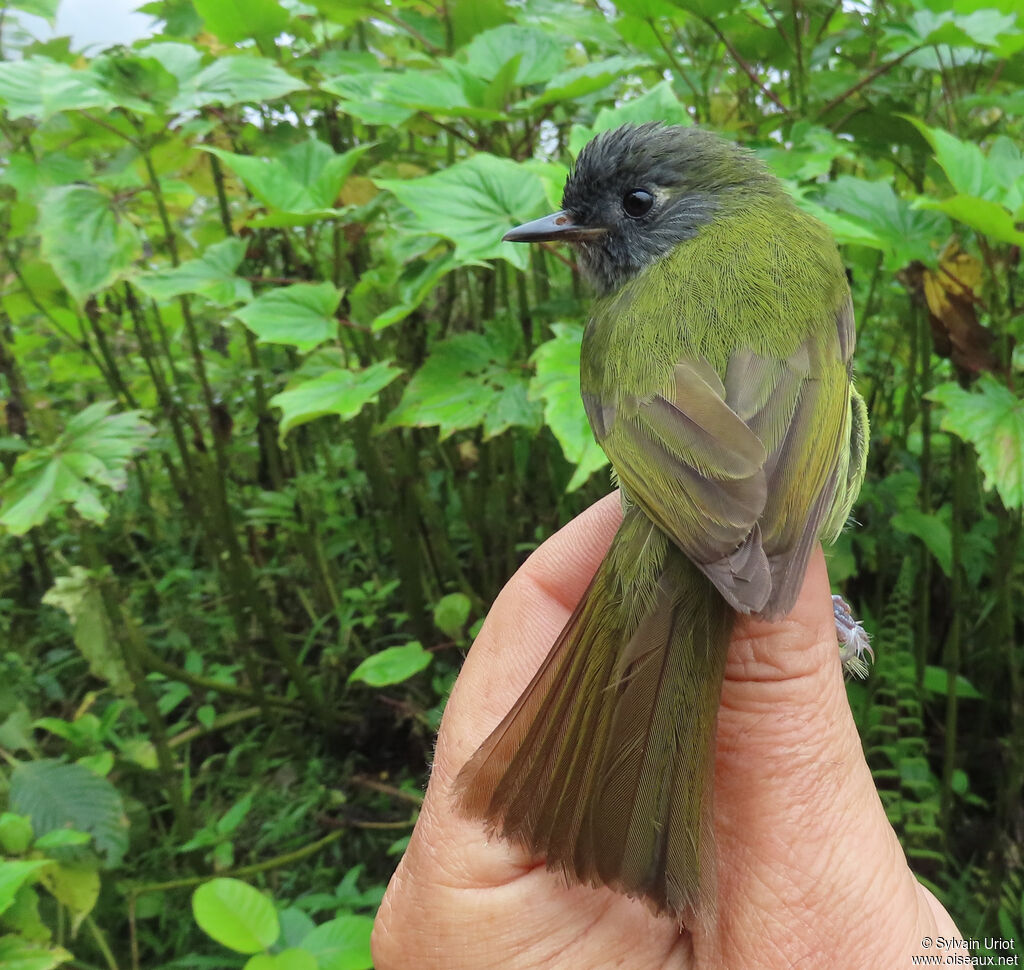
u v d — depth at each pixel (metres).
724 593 0.08
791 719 0.10
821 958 0.09
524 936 0.10
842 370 0.11
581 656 0.09
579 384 0.14
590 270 0.14
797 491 0.09
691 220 0.13
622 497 0.11
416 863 0.11
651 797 0.09
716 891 0.09
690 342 0.11
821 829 0.09
